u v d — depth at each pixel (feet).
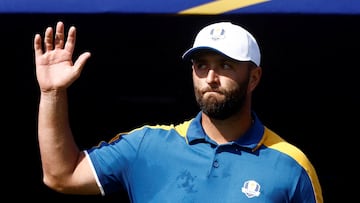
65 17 52.13
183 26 57.16
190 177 33.60
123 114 83.71
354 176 77.36
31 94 80.38
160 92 81.92
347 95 75.77
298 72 73.67
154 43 67.46
